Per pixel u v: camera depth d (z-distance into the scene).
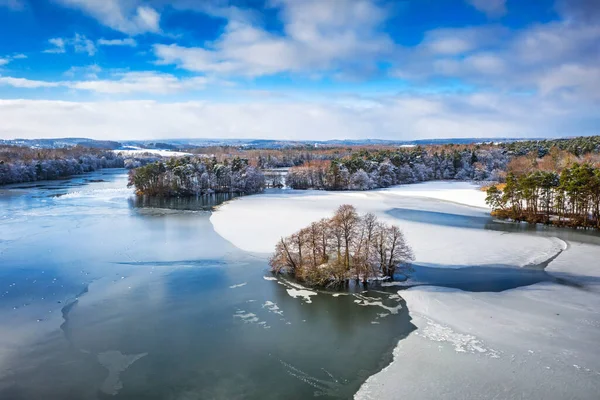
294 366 40.34
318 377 38.50
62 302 55.69
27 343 45.03
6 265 70.81
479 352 41.94
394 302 55.03
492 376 37.84
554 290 58.62
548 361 40.00
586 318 49.28
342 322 49.34
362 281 61.78
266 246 82.06
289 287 60.56
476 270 67.81
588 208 104.56
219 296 57.38
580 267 69.12
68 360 41.72
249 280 63.47
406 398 35.22
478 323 48.38
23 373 39.53
